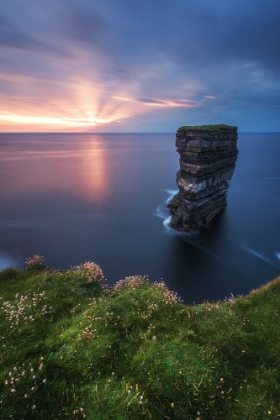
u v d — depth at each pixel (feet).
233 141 162.61
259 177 309.42
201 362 21.77
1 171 345.72
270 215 170.60
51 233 137.69
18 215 166.71
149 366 20.84
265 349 24.85
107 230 143.23
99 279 40.42
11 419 15.43
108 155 597.93
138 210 179.93
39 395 17.42
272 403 19.29
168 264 106.83
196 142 131.03
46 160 481.87
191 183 137.39
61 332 24.21
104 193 228.22
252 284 92.84
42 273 39.70
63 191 233.55
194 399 18.76
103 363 21.03
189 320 27.76
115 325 25.99
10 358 19.83
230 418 18.20
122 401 17.53
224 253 116.98
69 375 19.48
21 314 25.75
